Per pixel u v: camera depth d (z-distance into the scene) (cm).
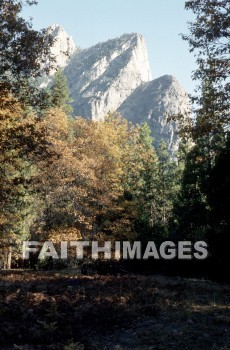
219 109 1711
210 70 1731
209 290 1502
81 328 938
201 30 1730
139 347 800
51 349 764
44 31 1501
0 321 931
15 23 1430
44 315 1010
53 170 2491
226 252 1844
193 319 988
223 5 1698
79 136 2936
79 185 2659
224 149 2000
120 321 1015
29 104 1577
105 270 2889
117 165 2841
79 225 2728
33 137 1543
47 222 2736
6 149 1554
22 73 1510
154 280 1916
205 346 782
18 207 3106
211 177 1980
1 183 1625
